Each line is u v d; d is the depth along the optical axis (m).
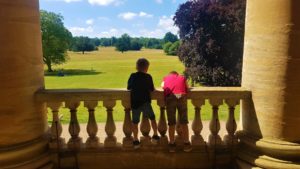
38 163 3.21
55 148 3.43
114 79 27.83
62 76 32.75
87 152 3.46
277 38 2.96
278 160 3.10
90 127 3.43
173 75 3.33
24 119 3.12
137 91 3.27
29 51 3.12
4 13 2.88
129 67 45.91
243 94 3.28
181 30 16.08
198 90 3.33
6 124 3.02
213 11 14.38
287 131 3.05
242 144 3.45
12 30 2.94
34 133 3.23
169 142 3.45
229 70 14.78
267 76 3.07
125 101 3.37
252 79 3.24
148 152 3.47
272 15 2.96
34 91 3.22
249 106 3.30
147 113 3.33
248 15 3.28
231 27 14.22
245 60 3.37
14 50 2.97
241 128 3.50
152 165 3.49
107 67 46.53
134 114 3.31
